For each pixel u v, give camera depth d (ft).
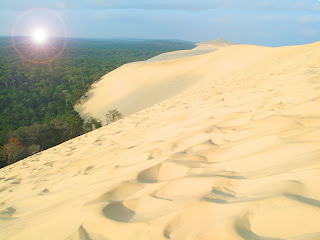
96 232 4.15
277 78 18.19
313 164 4.13
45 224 5.03
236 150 6.54
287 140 5.83
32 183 11.01
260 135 6.98
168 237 3.47
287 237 2.81
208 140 8.24
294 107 8.68
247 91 16.75
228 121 9.98
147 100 114.83
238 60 100.17
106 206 4.83
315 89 10.28
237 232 3.11
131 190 5.60
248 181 4.53
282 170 4.43
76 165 11.55
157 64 163.12
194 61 142.61
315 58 25.53
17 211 7.03
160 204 4.55
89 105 157.99
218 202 4.00
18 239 4.89
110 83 171.73
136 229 3.88
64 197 6.56
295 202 3.27
